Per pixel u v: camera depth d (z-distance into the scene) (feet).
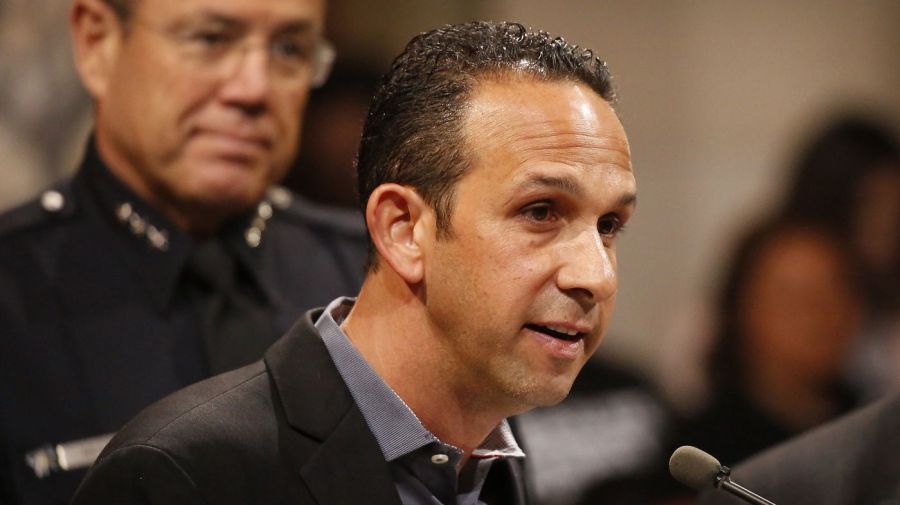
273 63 21.44
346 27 34.09
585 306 14.48
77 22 21.91
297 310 21.94
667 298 39.65
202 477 14.26
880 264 34.55
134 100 21.03
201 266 21.45
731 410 32.68
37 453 19.98
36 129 28.19
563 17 38.29
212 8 20.72
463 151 14.52
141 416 15.08
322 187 30.71
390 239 14.98
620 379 33.19
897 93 41.81
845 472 18.76
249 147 21.17
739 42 40.27
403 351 15.11
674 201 39.91
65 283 21.03
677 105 39.88
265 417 14.93
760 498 14.84
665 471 30.19
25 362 20.33
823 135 35.63
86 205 21.68
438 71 14.98
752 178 40.14
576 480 29.37
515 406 15.11
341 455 14.84
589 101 14.84
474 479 16.16
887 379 33.40
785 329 33.14
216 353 20.84
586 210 14.53
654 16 39.58
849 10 41.14
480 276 14.40
